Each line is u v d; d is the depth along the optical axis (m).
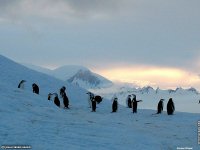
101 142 23.61
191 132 30.64
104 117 38.56
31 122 27.61
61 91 55.88
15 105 33.00
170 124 35.03
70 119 32.34
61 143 22.19
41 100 39.31
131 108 51.28
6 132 23.41
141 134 27.92
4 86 40.94
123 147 22.84
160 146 24.55
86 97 59.56
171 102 43.47
